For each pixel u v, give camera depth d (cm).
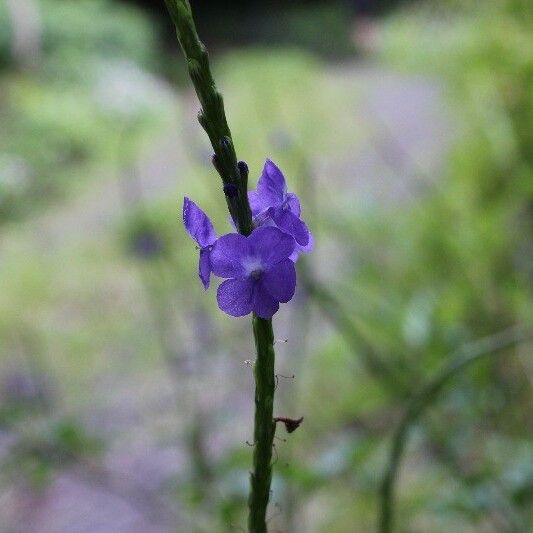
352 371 45
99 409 53
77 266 88
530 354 38
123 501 45
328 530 37
